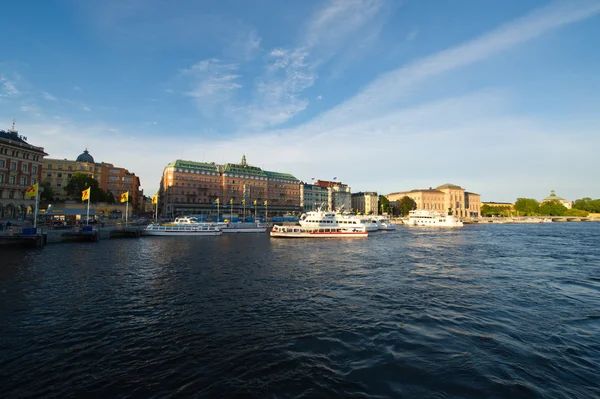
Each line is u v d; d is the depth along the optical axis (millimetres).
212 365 12227
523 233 89625
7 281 24828
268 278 27062
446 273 29938
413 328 15945
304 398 10164
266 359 12688
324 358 12797
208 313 17984
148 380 11180
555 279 27453
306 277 27641
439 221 130375
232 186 145250
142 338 14602
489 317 17641
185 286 23938
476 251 47438
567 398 10281
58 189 112688
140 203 180750
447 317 17562
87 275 27344
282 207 161750
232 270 30453
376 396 10320
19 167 77125
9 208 74688
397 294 22297
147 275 27703
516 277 28219
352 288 23906
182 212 129250
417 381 11188
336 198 198500
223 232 84000
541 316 17859
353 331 15516
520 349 13672
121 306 19109
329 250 48312
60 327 15828
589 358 12930
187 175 133625
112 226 74188
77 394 10352
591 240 65750
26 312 17875
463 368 12047
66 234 52250
